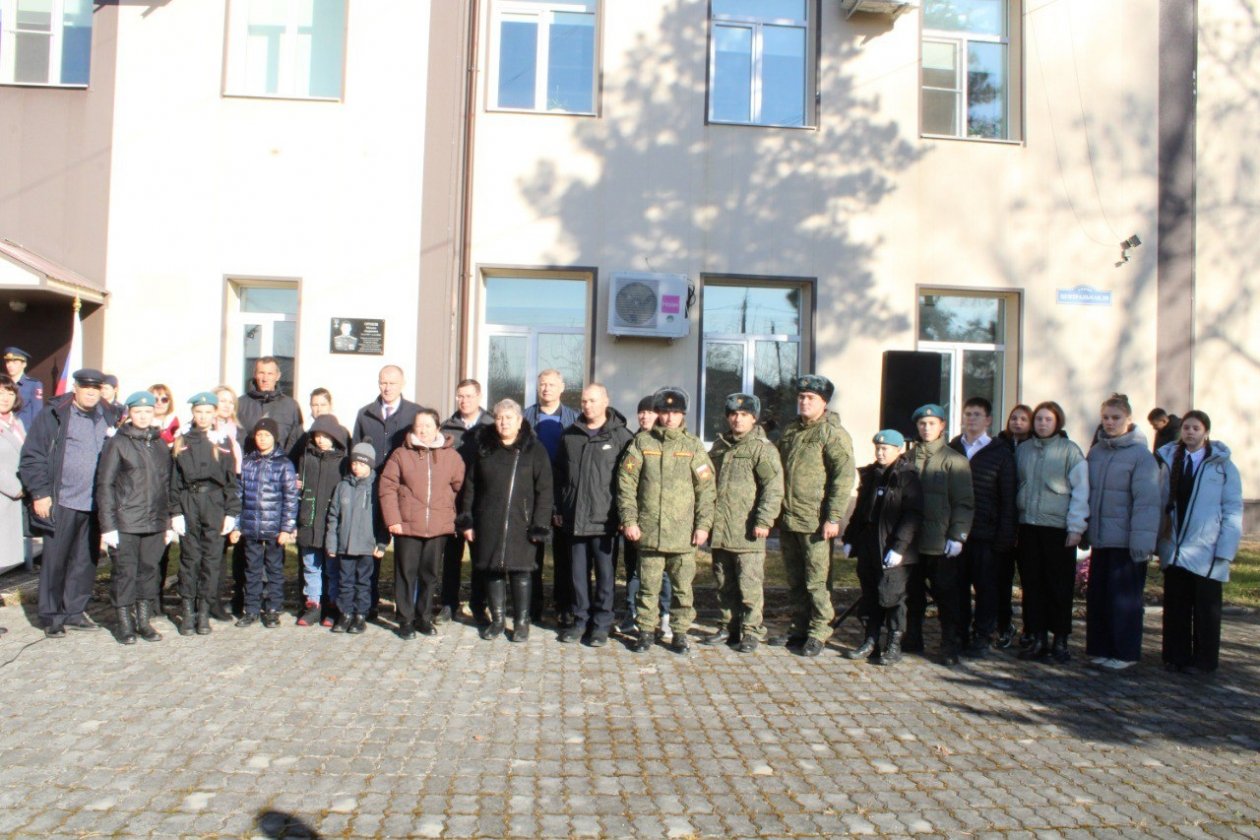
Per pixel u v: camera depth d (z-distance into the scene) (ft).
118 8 31.04
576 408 32.78
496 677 18.01
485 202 31.89
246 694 16.53
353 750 14.08
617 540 21.79
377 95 31.50
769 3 33.50
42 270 27.40
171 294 30.78
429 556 20.88
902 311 33.01
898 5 32.14
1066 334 33.55
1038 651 20.44
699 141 32.40
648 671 18.79
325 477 21.27
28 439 20.07
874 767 14.02
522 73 32.86
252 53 31.91
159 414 24.14
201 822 11.57
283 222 31.12
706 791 12.96
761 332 33.50
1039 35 33.78
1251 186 34.37
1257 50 34.45
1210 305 34.24
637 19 32.40
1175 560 19.63
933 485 19.71
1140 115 34.06
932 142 33.27
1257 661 20.61
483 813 12.05
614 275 31.42
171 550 28.37
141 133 30.94
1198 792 13.29
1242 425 34.30
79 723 14.87
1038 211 33.55
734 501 20.40
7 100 30.76
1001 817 12.32
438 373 31.30
